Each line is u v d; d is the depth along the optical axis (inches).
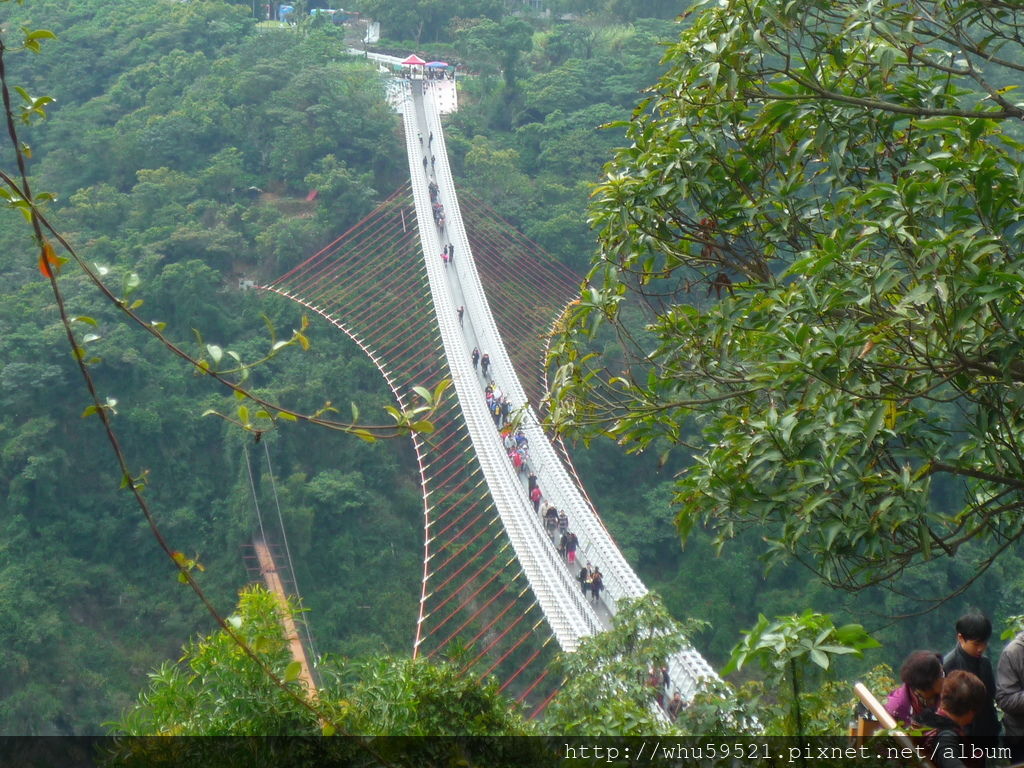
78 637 1845.5
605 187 335.6
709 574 2025.1
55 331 2113.7
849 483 258.2
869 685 293.1
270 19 3870.6
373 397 2293.3
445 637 1740.9
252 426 162.6
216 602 1983.3
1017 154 311.9
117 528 2043.6
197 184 2696.9
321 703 209.6
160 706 209.3
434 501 2001.7
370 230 2652.6
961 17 296.8
